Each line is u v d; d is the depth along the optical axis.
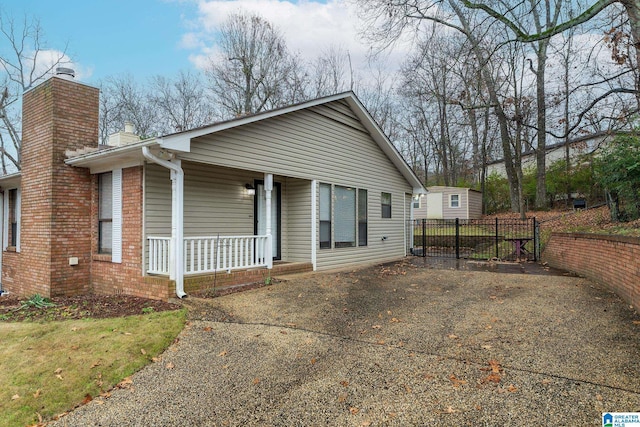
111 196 7.77
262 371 3.75
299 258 9.99
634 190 10.70
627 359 3.62
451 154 31.58
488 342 4.27
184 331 4.92
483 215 26.09
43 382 3.58
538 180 21.44
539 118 11.57
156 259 6.92
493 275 8.74
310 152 9.66
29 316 5.97
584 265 8.38
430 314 5.49
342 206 10.89
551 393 3.07
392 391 3.25
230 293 6.86
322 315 5.54
